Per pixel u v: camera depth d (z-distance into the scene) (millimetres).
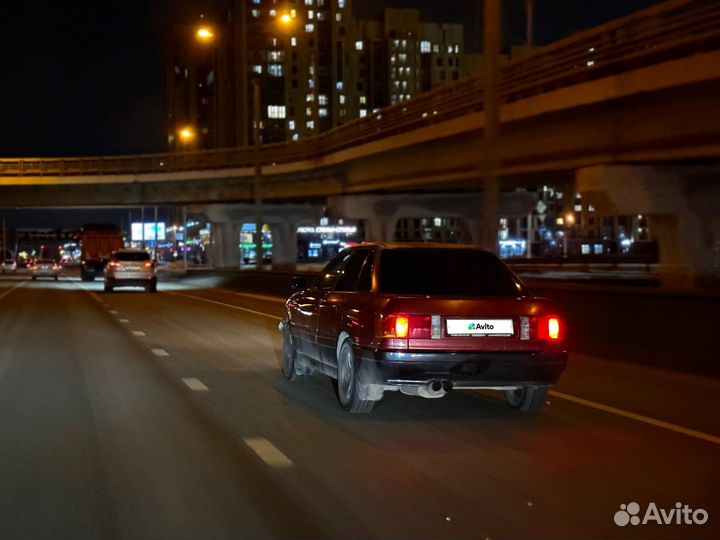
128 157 69250
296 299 11938
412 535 5480
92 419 9406
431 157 46906
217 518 5852
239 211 82188
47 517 5898
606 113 34188
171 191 71125
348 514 5922
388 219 63094
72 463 7406
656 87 30438
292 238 85125
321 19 183375
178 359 15047
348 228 179500
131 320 24312
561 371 8961
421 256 9664
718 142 30578
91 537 5480
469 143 43031
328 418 9414
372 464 7332
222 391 11383
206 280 54531
